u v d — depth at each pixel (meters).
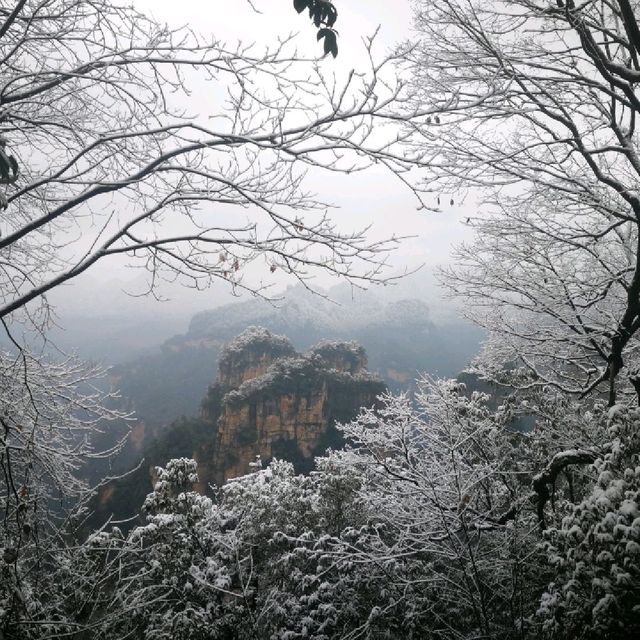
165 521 7.95
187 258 3.95
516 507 7.20
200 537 8.52
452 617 7.80
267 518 9.59
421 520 7.23
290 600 8.11
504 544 7.27
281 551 9.45
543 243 7.77
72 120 5.28
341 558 7.67
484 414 8.45
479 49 6.16
